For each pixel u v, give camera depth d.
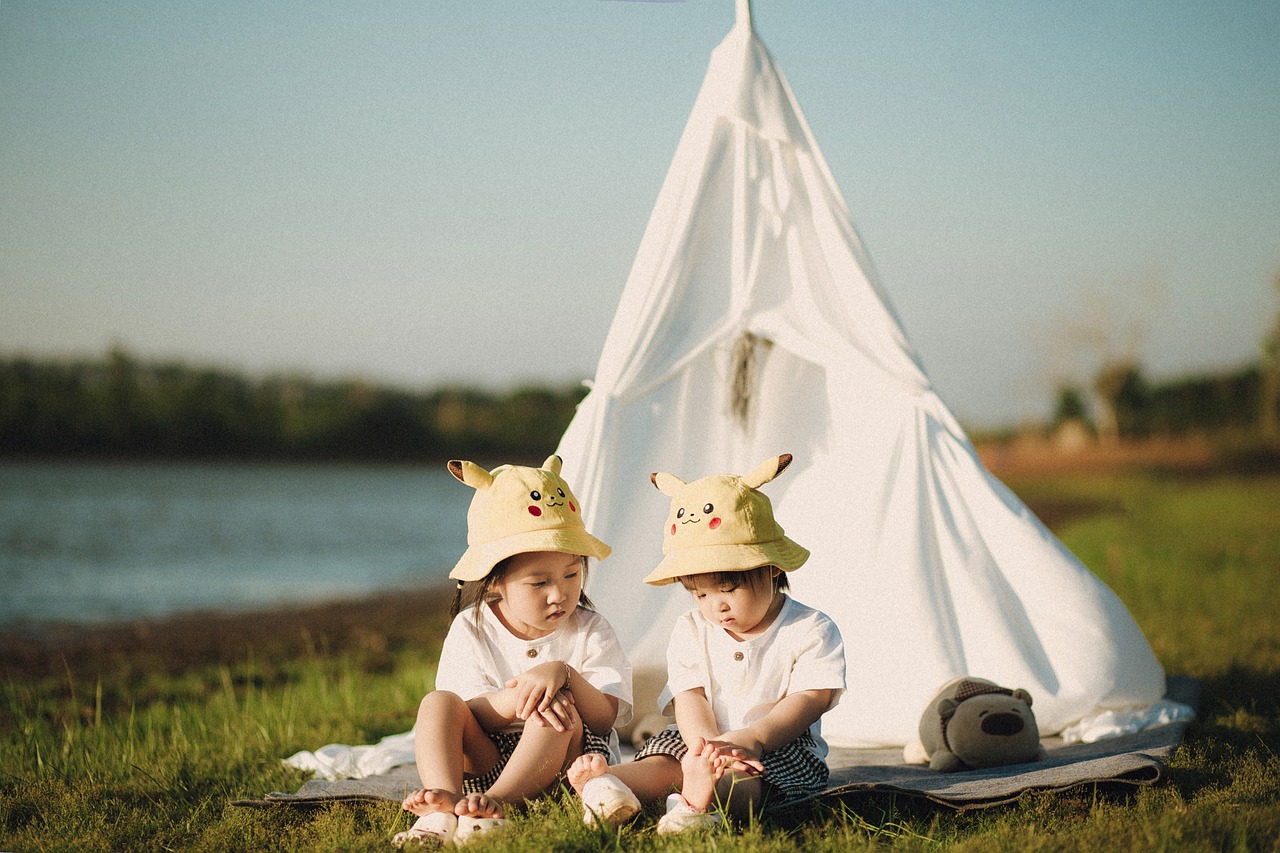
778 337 5.33
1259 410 38.62
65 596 13.61
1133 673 4.91
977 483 5.18
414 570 17.42
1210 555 13.60
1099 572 12.64
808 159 5.53
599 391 5.17
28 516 23.50
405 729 5.87
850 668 4.88
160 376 49.53
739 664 3.67
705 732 3.53
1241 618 8.88
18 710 6.37
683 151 5.57
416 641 10.89
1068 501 26.50
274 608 13.22
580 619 3.82
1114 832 3.22
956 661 4.81
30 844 3.64
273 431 51.78
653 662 4.92
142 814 4.00
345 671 8.62
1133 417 42.06
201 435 50.22
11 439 46.53
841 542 5.11
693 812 3.28
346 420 52.81
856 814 3.48
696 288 5.43
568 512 3.69
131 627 11.49
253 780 4.54
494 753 3.60
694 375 5.45
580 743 3.62
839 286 5.48
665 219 5.44
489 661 3.73
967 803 3.56
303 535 22.36
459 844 3.12
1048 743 4.75
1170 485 29.12
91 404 47.91
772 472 3.70
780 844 3.12
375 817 3.70
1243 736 4.65
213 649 10.24
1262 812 3.37
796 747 3.58
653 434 5.24
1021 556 5.05
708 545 3.53
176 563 17.36
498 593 3.75
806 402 5.55
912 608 4.87
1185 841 3.13
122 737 5.49
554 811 3.29
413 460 53.66
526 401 53.56
